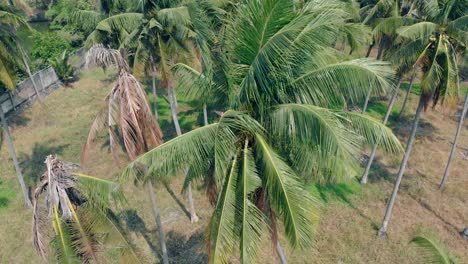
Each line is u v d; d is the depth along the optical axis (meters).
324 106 8.91
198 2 13.09
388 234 16.88
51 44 35.25
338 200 19.09
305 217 8.04
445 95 13.32
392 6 22.25
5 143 24.08
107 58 9.80
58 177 9.25
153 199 13.30
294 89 8.88
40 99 27.69
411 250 15.91
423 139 25.00
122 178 9.18
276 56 7.87
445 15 13.37
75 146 23.91
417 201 19.12
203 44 9.72
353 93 8.30
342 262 15.38
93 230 9.81
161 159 8.76
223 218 8.35
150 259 15.68
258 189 9.52
